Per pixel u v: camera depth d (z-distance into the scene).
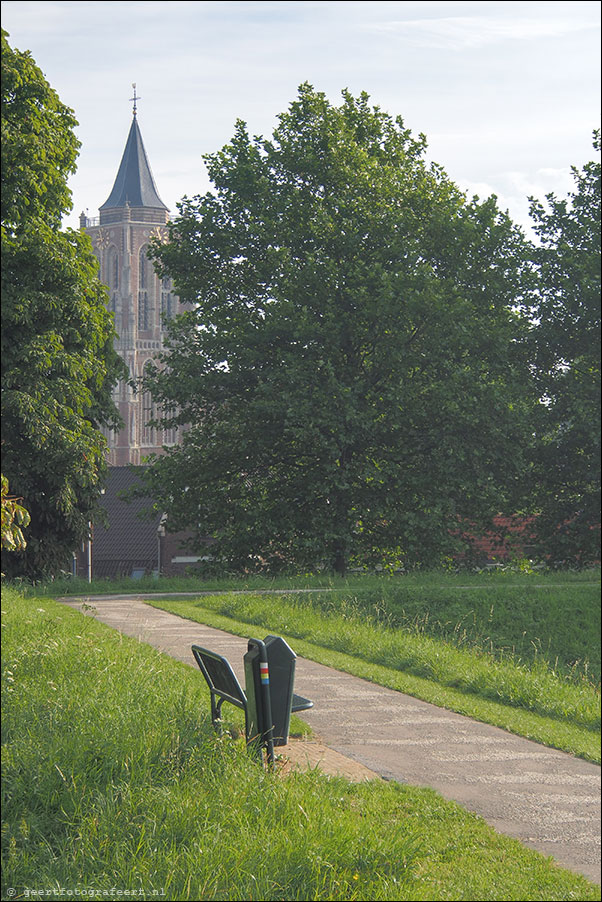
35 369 31.80
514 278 32.22
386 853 6.92
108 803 7.69
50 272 32.06
